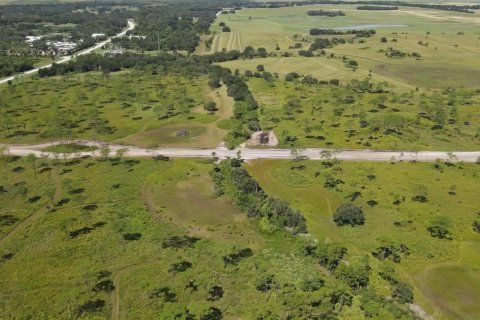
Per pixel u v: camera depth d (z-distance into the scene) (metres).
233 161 150.38
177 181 136.25
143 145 170.50
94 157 157.25
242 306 84.44
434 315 86.50
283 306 82.94
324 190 135.88
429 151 163.12
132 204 123.06
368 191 133.25
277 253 100.62
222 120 195.75
